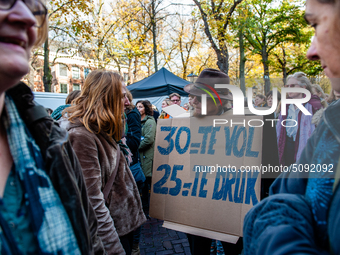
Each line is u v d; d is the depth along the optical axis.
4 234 0.51
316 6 0.48
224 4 11.02
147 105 3.65
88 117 1.32
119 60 15.81
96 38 12.24
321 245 0.46
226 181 1.41
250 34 16.50
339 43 0.45
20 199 0.56
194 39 17.67
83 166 1.23
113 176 1.43
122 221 1.46
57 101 6.16
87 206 0.87
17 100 0.64
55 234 0.58
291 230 0.45
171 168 1.58
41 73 18.92
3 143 0.59
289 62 20.22
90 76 1.45
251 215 0.58
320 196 0.48
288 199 0.53
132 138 2.70
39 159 0.62
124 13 13.05
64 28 10.38
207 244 1.56
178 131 1.59
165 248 2.71
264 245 0.47
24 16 0.48
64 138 0.71
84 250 0.67
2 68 0.47
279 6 17.61
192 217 1.47
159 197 1.59
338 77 0.48
